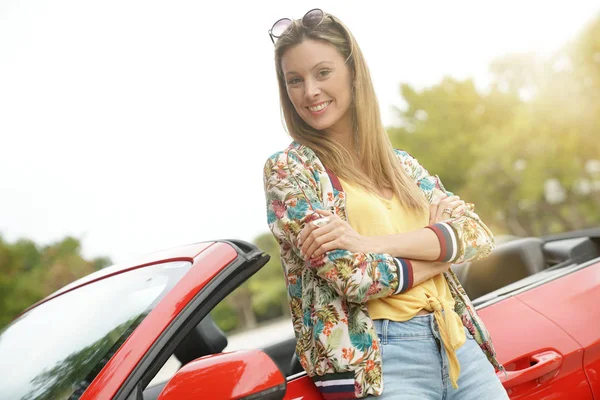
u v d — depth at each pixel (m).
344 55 1.84
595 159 31.42
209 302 1.72
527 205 33.78
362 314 1.63
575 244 2.97
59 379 1.63
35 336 1.91
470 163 33.84
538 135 31.58
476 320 1.79
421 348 1.64
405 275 1.62
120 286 1.92
